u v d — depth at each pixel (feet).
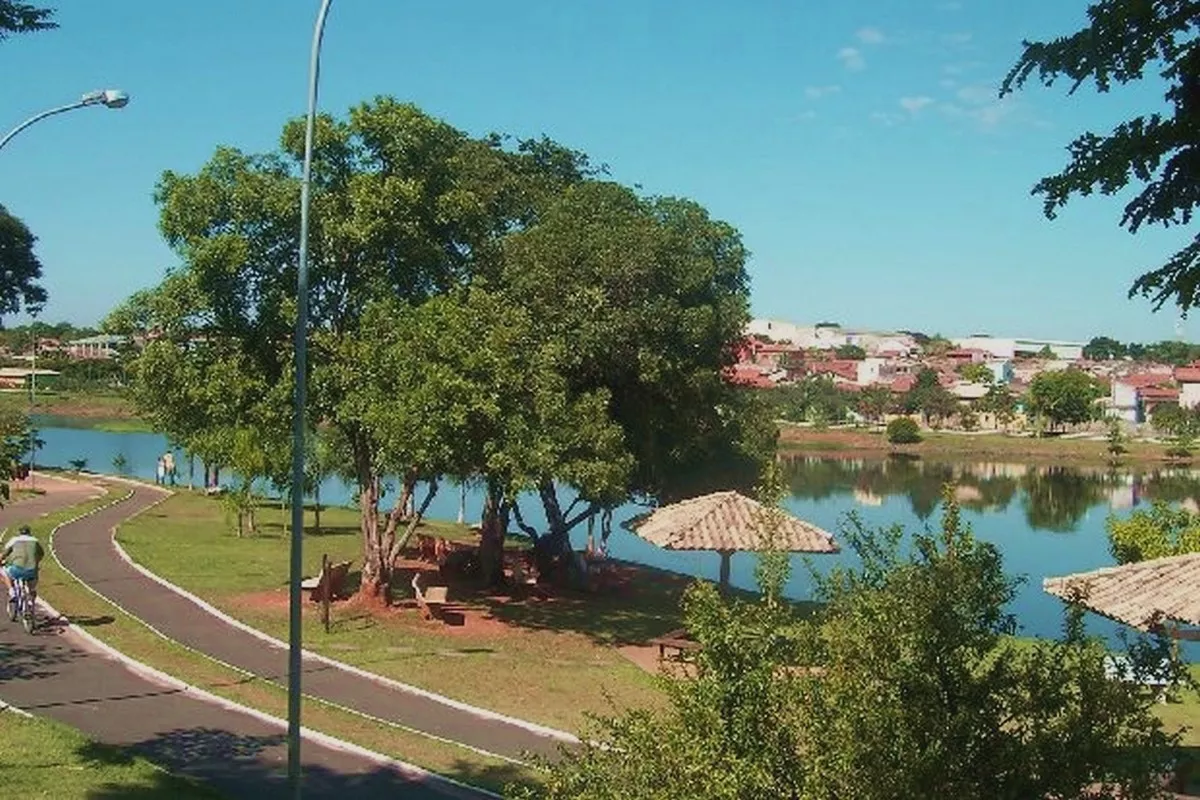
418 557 91.30
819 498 182.91
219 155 62.23
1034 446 313.73
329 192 63.41
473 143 80.84
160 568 75.46
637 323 69.67
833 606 19.94
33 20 29.71
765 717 18.12
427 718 44.88
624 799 18.29
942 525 19.98
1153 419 351.05
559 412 59.72
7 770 33.35
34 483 129.59
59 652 51.60
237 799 34.06
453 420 56.18
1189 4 13.64
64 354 344.69
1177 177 14.30
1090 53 14.17
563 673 54.34
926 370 411.54
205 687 46.73
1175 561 38.93
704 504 63.21
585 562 84.58
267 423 63.16
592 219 73.87
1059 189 14.74
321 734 41.22
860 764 16.90
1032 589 96.32
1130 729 17.54
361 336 61.93
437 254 65.87
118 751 36.70
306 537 99.76
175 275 63.05
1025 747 17.34
